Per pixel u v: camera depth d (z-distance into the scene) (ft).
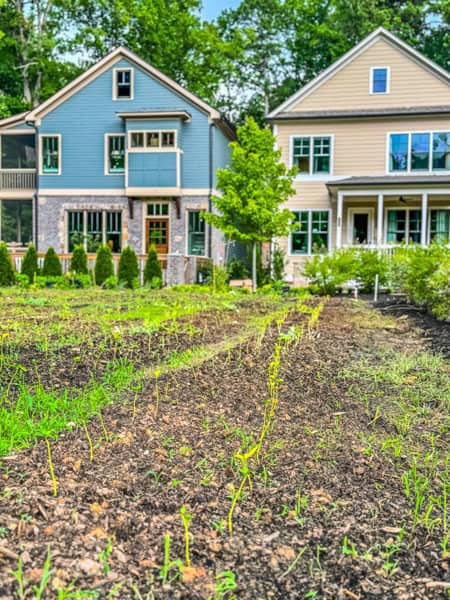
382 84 61.11
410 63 60.49
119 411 11.60
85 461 8.95
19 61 99.40
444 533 7.37
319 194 62.13
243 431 10.77
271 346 18.39
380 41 60.95
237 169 53.36
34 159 79.66
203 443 10.08
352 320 26.66
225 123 69.00
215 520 7.44
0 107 87.35
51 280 52.42
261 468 9.14
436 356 17.89
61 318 24.76
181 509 7.05
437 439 10.88
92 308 29.25
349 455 9.83
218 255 68.44
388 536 7.26
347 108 61.72
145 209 67.21
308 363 16.21
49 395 12.39
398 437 10.87
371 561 6.69
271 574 6.38
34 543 6.52
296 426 11.21
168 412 11.63
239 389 13.50
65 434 10.20
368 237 61.93
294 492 8.35
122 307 30.27
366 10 98.32
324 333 21.83
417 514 7.79
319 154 61.98
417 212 61.31
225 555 6.69
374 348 19.10
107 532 6.93
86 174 68.03
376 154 60.90
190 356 16.58
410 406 12.80
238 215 53.36
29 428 10.22
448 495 8.46
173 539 6.92
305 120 61.62
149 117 65.26
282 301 35.70
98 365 15.51
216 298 36.65
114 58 67.15
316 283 47.01
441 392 13.79
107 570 6.16
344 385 14.29
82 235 67.87
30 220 77.97
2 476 8.20
